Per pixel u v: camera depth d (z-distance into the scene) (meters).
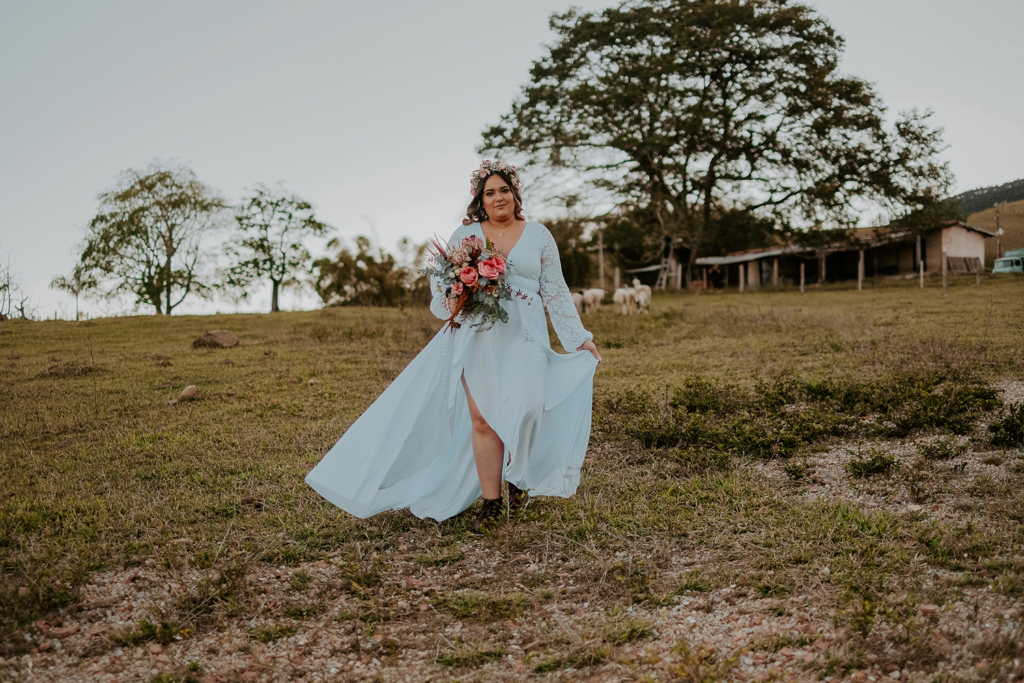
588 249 38.28
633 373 8.53
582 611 2.86
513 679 2.40
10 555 3.39
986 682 2.09
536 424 3.68
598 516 3.74
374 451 3.75
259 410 6.75
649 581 3.01
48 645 2.67
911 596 2.62
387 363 9.93
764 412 5.91
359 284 32.09
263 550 3.41
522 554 3.39
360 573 3.19
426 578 3.23
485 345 3.73
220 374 9.17
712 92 36.06
